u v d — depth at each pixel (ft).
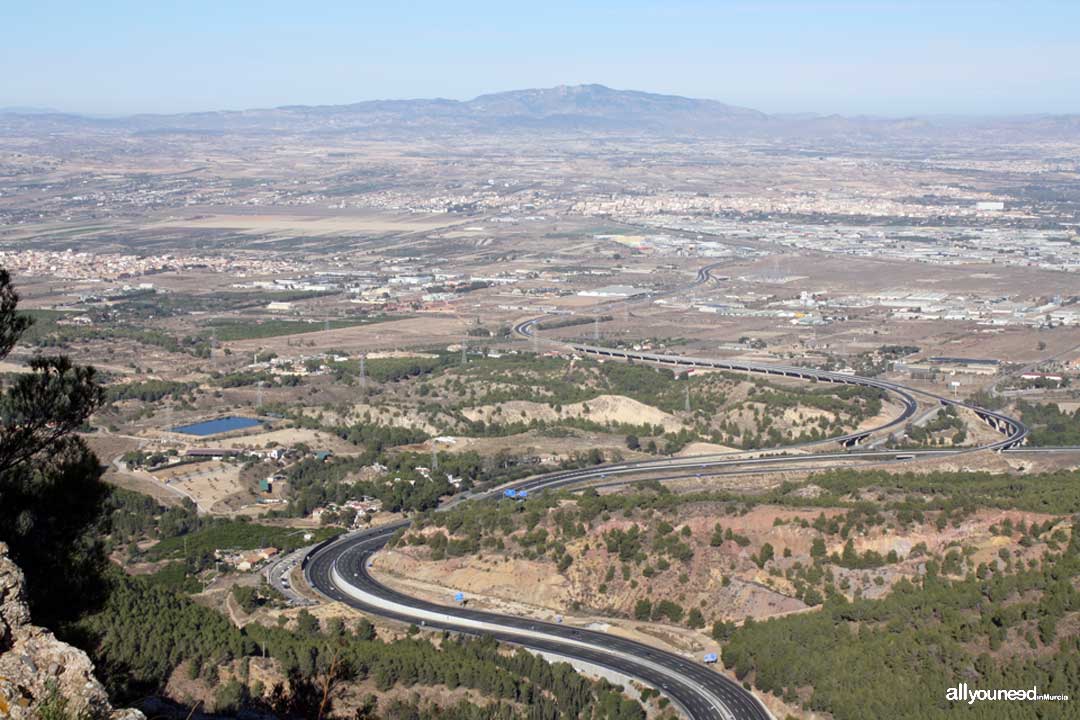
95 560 385.29
